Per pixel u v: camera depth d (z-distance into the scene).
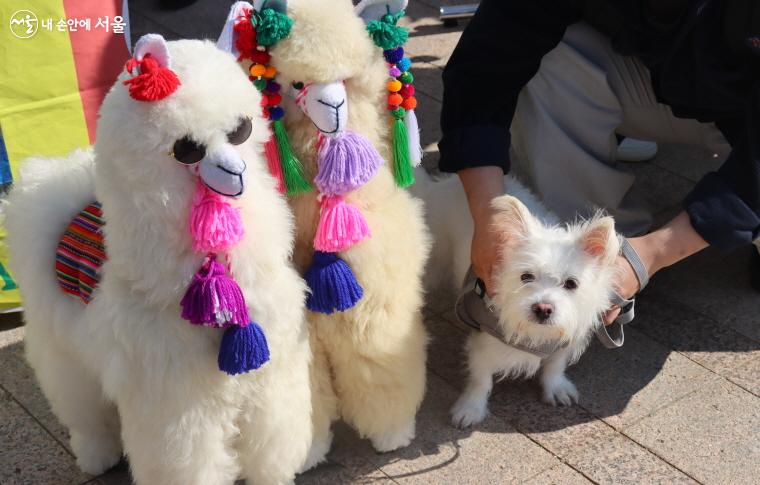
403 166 2.51
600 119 3.44
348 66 2.22
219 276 2.05
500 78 3.12
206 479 2.29
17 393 3.02
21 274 2.40
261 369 2.24
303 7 2.22
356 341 2.54
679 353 3.27
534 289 2.70
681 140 3.64
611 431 2.93
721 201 2.65
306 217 2.41
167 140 1.91
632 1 2.97
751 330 3.37
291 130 2.33
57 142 3.19
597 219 2.83
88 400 2.54
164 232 2.00
